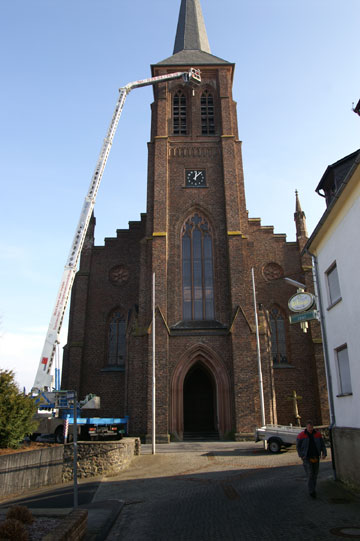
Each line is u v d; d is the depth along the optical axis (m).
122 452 21.00
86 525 10.35
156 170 39.88
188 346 34.69
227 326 35.28
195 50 49.06
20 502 14.57
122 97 38.53
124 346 41.19
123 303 42.19
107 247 43.91
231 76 46.03
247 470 18.83
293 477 16.05
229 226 37.84
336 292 16.80
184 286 37.47
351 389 15.10
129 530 10.51
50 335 27.36
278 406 38.56
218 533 9.85
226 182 39.34
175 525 10.73
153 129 42.97
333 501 12.24
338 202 15.27
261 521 10.62
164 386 33.06
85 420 25.64
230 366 34.12
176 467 20.67
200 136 41.97
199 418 38.44
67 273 29.66
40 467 17.52
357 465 13.85
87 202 32.88
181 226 38.97
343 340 15.65
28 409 18.22
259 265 42.44
